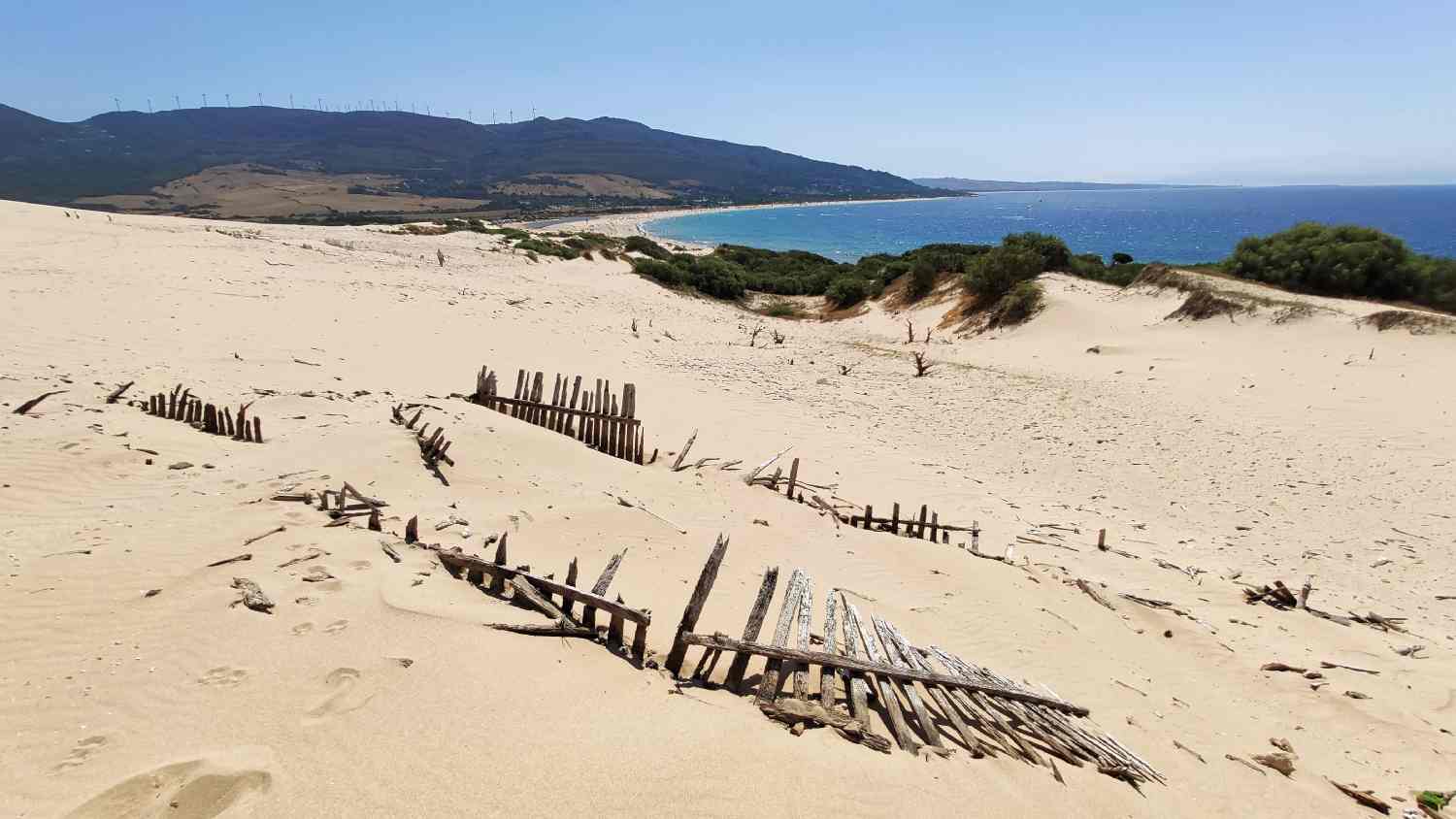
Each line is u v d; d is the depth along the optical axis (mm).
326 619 4832
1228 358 23000
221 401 10961
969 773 4277
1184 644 7949
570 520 7828
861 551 9109
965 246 43125
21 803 3223
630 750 3822
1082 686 6289
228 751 3594
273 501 6922
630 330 27266
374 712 3920
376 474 8047
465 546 6527
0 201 32062
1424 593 9852
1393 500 12992
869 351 28969
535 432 10875
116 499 6832
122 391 10211
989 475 14477
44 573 5160
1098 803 4418
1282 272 28516
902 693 5125
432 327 20219
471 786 3445
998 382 22484
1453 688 7301
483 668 4402
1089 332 28531
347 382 13461
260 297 19938
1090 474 14633
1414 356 20438
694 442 13852
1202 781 5148
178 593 5066
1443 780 5766
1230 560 10836
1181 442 16438
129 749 3602
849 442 15539
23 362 11102
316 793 3348
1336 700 6938
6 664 4176
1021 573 9164
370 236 41406
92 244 24109
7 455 7309
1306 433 16516
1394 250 26625
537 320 24750
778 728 4371
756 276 51344
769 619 6289
